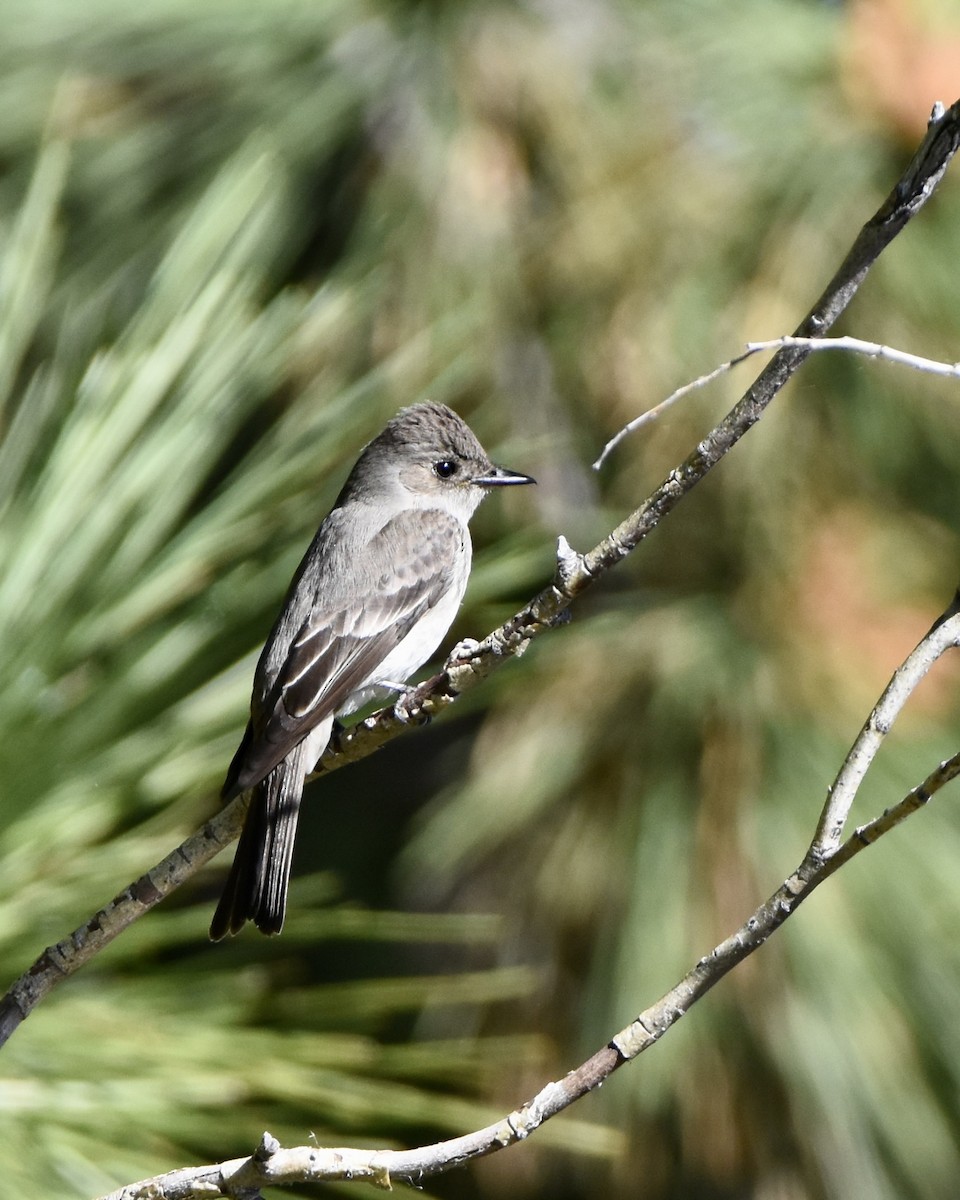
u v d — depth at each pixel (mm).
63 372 7180
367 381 7184
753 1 10062
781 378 5051
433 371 9672
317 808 12711
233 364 6934
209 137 10336
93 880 6312
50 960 5711
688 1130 9328
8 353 6887
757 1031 8891
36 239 7160
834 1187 9000
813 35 9789
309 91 10273
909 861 8727
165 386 6723
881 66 9484
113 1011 6371
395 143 10336
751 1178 9289
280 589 6973
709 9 10109
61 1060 6055
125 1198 4891
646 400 9695
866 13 9570
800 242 9453
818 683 9141
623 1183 10023
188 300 7008
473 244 10125
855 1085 8711
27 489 6672
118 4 10047
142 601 6465
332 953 12406
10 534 6488
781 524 9398
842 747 8938
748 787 8984
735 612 9469
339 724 9133
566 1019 9695
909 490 9719
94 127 10406
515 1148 10891
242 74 10328
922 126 9406
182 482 6699
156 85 10445
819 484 9484
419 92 10297
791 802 8867
